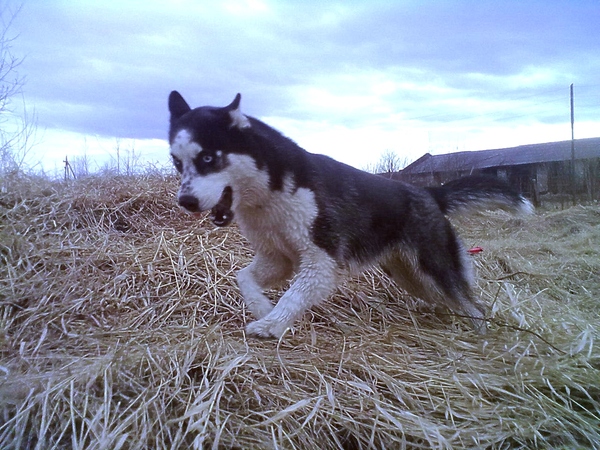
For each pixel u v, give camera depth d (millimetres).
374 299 1369
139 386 764
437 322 1292
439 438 716
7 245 1274
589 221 3258
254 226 1138
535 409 820
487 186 1426
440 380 899
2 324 1001
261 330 1031
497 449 750
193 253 1414
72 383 742
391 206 1236
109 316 1101
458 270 1316
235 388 792
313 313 1228
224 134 1018
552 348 1032
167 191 1789
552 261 1983
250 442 689
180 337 975
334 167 1199
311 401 778
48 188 1680
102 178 1917
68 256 1314
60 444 689
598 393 888
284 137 1122
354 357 937
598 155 6777
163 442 665
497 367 972
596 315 1338
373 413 767
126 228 1604
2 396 740
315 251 1101
